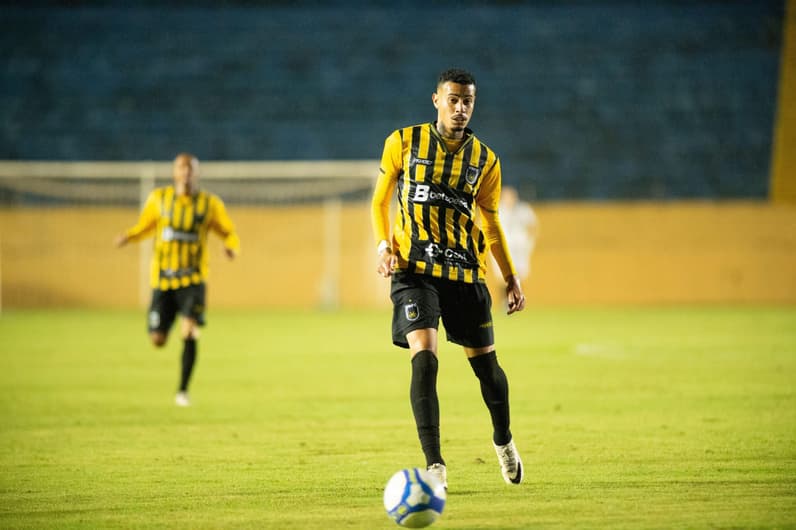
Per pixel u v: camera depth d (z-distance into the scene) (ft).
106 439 79.41
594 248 258.98
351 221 257.96
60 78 311.27
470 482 61.72
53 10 333.01
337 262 257.55
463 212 57.98
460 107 56.44
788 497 57.16
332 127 299.99
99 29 327.06
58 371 127.54
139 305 254.47
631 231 258.78
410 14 334.85
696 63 314.96
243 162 292.40
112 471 66.28
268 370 128.47
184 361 99.86
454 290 57.67
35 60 315.78
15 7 334.65
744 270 259.80
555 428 82.58
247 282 256.93
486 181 58.70
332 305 250.98
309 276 257.14
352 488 60.54
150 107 305.32
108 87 309.83
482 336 57.82
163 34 327.26
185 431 83.20
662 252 258.98
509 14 334.44
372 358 142.41
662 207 259.39
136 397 104.63
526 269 228.63
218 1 343.46
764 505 55.16
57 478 64.08
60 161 290.15
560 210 259.19
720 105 304.71
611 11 332.19
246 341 168.76
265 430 83.51
